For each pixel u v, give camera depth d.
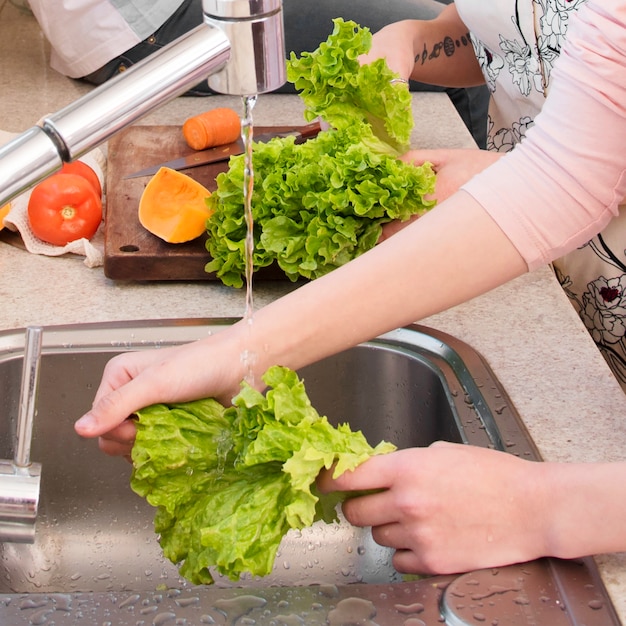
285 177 1.16
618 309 1.33
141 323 1.11
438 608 0.71
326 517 0.83
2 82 1.86
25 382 0.72
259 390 0.87
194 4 1.75
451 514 0.74
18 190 0.58
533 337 1.12
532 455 0.89
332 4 1.88
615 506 0.72
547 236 0.89
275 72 0.63
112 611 0.70
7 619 0.69
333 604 0.71
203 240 1.24
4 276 1.23
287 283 1.24
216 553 0.76
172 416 0.81
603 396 1.01
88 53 1.79
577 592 0.72
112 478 1.11
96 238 1.33
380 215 1.16
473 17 1.44
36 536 1.08
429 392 1.06
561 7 1.30
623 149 0.87
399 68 1.53
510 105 1.52
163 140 1.50
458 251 0.88
